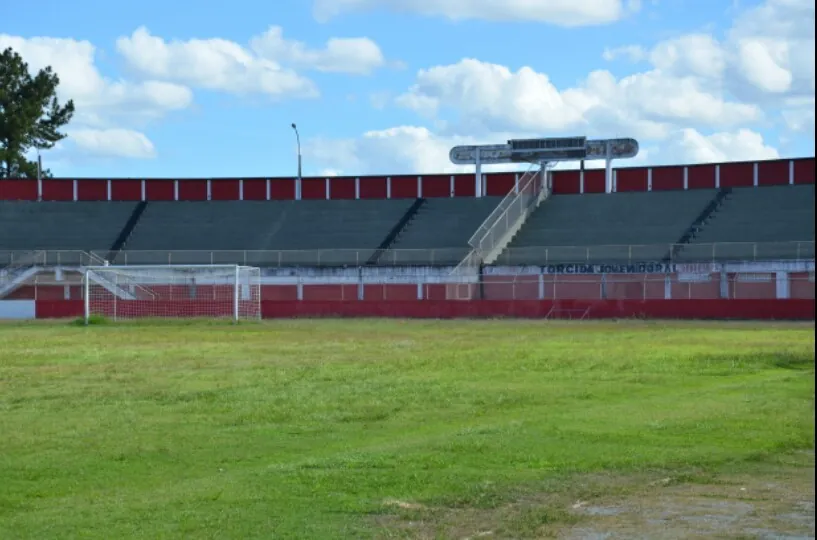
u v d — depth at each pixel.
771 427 16.31
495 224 63.81
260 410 18.58
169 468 13.50
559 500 11.71
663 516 11.09
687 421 16.86
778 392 20.83
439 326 48.88
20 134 98.75
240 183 78.31
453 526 10.59
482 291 61.41
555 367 26.23
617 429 16.14
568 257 61.94
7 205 76.00
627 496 11.94
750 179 69.88
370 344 36.16
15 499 11.80
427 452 14.17
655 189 72.88
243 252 66.88
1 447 14.91
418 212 73.25
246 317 59.22
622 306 55.47
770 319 52.59
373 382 23.08
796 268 55.47
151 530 10.33
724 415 17.53
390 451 14.25
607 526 10.67
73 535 10.17
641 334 40.94
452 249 63.72
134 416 17.97
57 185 78.19
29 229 73.88
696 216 66.56
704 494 12.06
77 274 65.94
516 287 61.06
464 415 17.94
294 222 73.81
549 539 10.20
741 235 63.00
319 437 15.77
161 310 60.62
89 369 27.02
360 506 11.32
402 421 17.30
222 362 29.02
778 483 12.62
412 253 64.38
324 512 11.07
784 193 66.75
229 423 17.11
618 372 24.97
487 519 10.90
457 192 76.06
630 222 67.56
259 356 31.11
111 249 71.94
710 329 44.56
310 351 32.97
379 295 63.53
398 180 76.81
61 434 16.02
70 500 11.73
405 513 11.05
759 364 26.78
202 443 15.25
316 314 59.97
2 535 10.19
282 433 16.12
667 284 57.91
